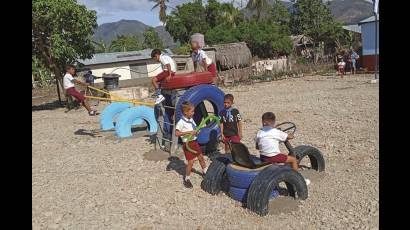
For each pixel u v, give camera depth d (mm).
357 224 5512
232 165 6844
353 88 19594
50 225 6270
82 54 24734
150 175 8375
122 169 8977
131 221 6227
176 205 6703
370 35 29156
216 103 9586
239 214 6152
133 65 43781
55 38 22281
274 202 6312
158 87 10195
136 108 12453
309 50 41625
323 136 10352
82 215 6586
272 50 38625
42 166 9656
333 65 32281
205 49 31391
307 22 47625
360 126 10922
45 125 16094
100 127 14531
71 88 12648
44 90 39844
